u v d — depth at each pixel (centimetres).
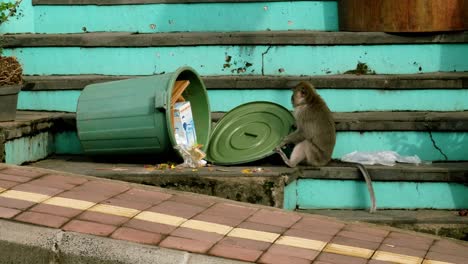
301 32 850
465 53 823
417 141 770
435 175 722
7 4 827
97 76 844
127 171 722
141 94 739
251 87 812
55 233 601
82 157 802
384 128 770
